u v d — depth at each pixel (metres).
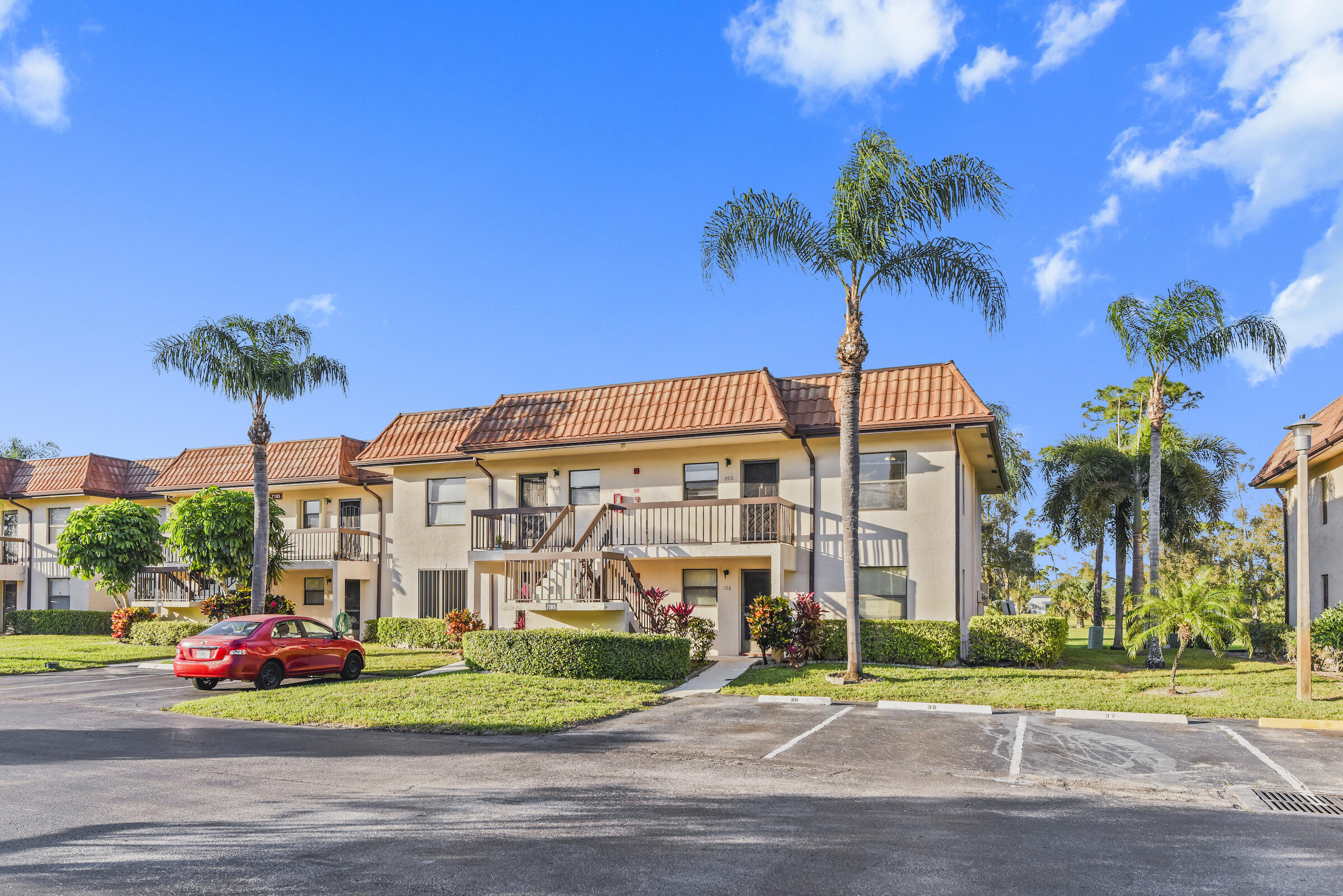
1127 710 12.98
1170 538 29.61
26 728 12.26
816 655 19.70
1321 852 6.41
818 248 17.50
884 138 16.62
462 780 8.72
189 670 16.30
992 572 43.56
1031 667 18.95
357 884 5.58
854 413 17.12
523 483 24.31
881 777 8.95
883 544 20.47
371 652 24.12
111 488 35.47
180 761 9.70
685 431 21.17
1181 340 19.92
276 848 6.35
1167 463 27.50
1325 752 10.27
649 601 20.09
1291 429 14.12
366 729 12.04
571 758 9.88
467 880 5.65
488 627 24.72
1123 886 5.62
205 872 5.80
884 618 20.31
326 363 24.22
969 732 11.54
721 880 5.69
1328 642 18.14
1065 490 28.94
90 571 28.44
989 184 16.59
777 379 22.53
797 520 21.17
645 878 5.73
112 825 6.96
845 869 5.94
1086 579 48.00
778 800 7.93
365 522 29.80
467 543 25.56
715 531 21.27
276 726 12.38
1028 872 5.89
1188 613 14.72
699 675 17.52
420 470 26.48
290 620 17.50
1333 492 21.59
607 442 21.94
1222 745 10.63
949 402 20.00
